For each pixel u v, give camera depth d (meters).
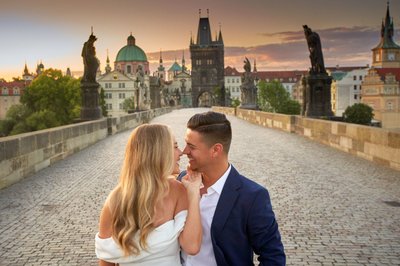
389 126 121.50
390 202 9.02
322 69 24.89
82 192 10.38
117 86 155.00
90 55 25.44
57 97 89.50
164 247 2.65
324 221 7.69
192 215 2.75
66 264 5.91
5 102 158.12
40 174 12.91
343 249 6.33
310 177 11.90
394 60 130.12
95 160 15.95
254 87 51.09
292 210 8.45
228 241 2.84
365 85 126.06
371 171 12.73
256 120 37.75
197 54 179.75
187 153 2.95
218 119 2.91
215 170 2.91
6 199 9.66
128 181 2.66
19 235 7.12
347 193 9.88
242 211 2.82
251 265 2.94
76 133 18.61
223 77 180.00
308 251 6.27
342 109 142.00
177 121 43.09
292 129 26.73
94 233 7.21
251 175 12.27
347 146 17.08
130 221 2.58
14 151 11.58
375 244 6.52
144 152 2.67
